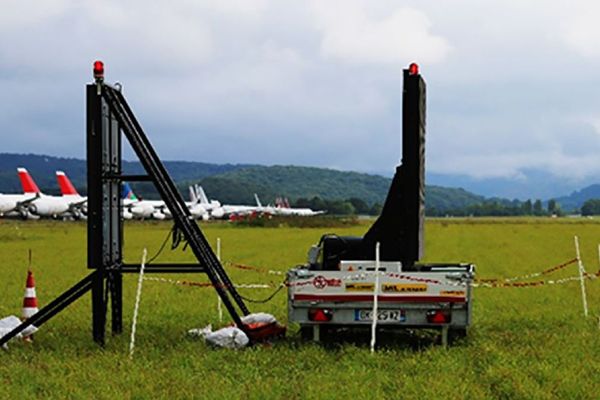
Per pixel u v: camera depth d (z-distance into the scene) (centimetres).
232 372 1186
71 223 10650
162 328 1653
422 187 1483
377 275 1371
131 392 1053
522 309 1998
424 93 1483
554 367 1208
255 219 10556
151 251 4728
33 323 1419
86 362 1263
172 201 1410
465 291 1366
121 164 1500
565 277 2967
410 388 1062
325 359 1296
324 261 1502
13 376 1177
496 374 1148
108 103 1395
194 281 2748
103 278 1404
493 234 7494
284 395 1040
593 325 1723
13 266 3556
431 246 5297
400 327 1395
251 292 2409
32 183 11331
